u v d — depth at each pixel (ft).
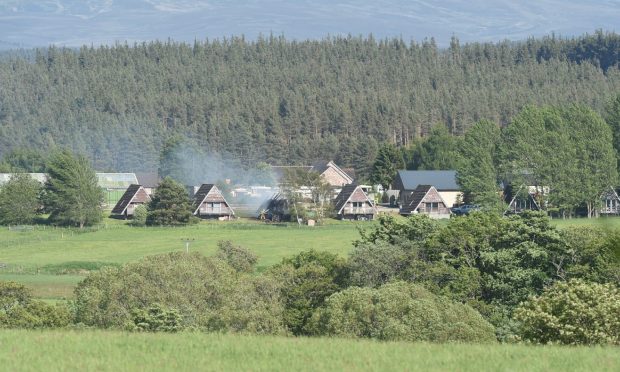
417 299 505.25
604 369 294.05
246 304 566.36
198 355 310.86
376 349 326.65
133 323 520.01
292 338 358.23
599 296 442.09
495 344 358.64
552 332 429.79
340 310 506.07
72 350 318.65
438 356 313.53
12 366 289.12
